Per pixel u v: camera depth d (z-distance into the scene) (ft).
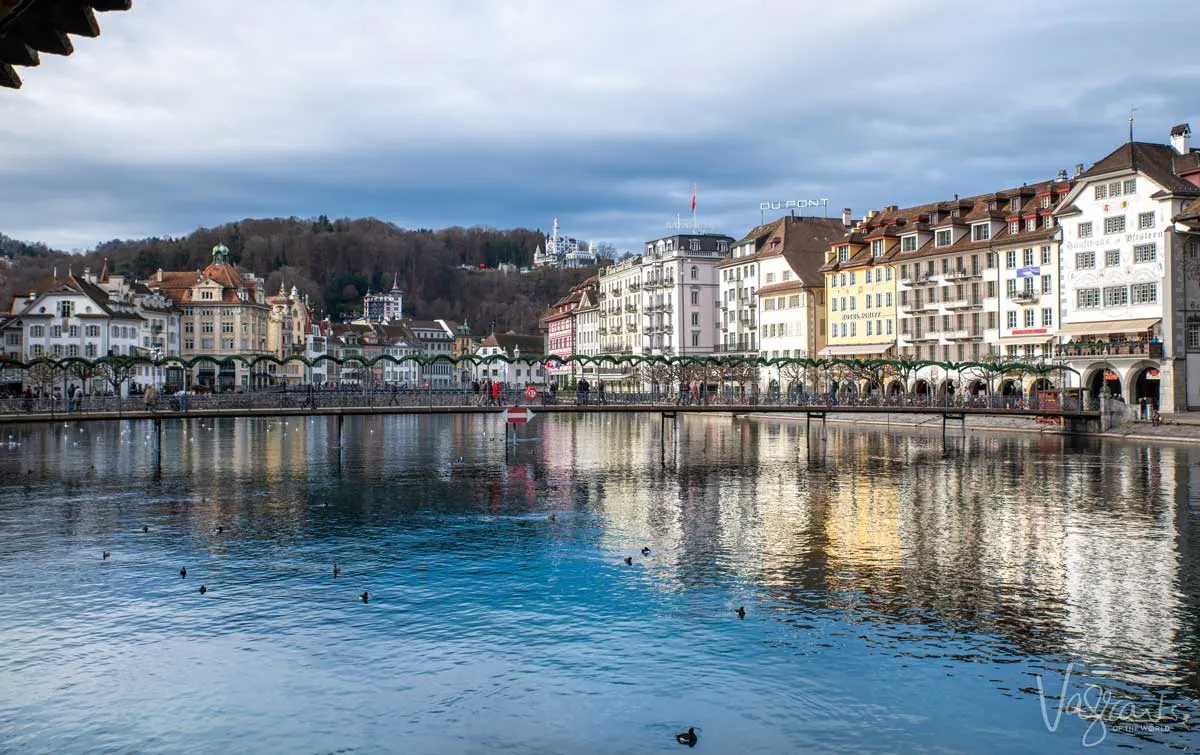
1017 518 141.59
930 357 355.97
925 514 145.79
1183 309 270.05
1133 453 225.97
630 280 560.20
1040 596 99.09
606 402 243.19
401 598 98.89
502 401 237.66
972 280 335.67
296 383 638.53
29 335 433.89
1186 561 113.60
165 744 66.23
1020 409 259.19
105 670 78.79
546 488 176.04
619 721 69.72
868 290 386.52
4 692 74.38
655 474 197.47
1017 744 66.54
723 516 145.18
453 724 69.21
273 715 70.59
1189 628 88.69
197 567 111.65
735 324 479.82
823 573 108.78
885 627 89.25
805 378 360.07
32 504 153.89
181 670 78.84
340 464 215.92
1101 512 145.79
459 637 86.79
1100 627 89.15
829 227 457.27
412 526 136.87
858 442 275.39
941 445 260.62
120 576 107.24
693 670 78.84
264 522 139.44
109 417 201.77
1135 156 282.15
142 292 505.66
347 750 65.46
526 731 68.23
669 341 507.30
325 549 121.39
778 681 76.64
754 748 65.82
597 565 112.88
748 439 294.05
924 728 68.74
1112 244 286.25
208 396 227.20
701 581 105.40
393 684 76.13
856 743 66.59
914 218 377.09
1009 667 79.46
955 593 100.27
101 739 66.90
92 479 185.26
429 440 296.10
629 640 85.81
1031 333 311.88
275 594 100.27
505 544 124.57
